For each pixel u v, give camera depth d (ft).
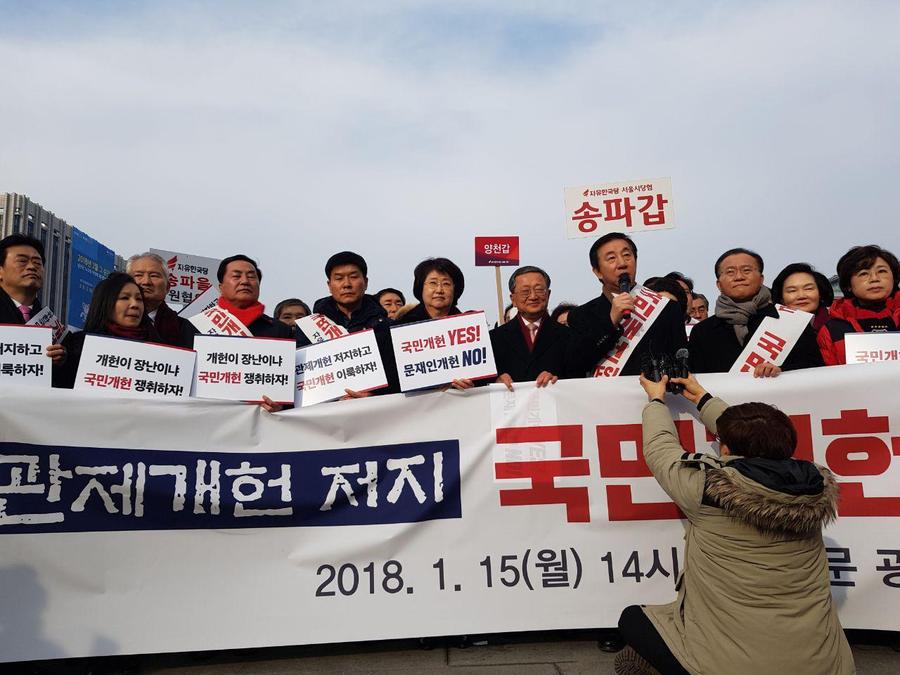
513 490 12.47
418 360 12.84
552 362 14.35
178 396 12.44
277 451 12.51
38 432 11.68
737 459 9.02
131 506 11.85
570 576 12.23
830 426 12.25
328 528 12.28
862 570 11.82
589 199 20.20
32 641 11.24
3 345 12.30
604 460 12.53
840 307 15.58
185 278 34.91
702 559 9.07
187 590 11.80
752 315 14.66
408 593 12.12
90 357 12.45
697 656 8.91
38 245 14.79
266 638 11.81
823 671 8.54
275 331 16.69
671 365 11.45
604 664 11.55
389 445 12.62
